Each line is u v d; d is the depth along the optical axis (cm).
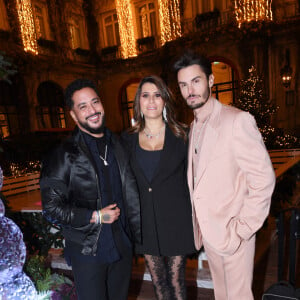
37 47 1398
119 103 1684
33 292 187
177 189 183
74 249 157
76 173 149
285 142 961
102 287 159
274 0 1165
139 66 1562
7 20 1288
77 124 158
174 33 1409
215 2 1279
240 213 156
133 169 185
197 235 181
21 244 175
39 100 1482
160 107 187
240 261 165
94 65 1683
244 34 1205
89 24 1659
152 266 191
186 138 185
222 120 158
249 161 148
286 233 363
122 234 165
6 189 576
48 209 147
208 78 163
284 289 166
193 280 264
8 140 1023
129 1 1523
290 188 430
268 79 1223
